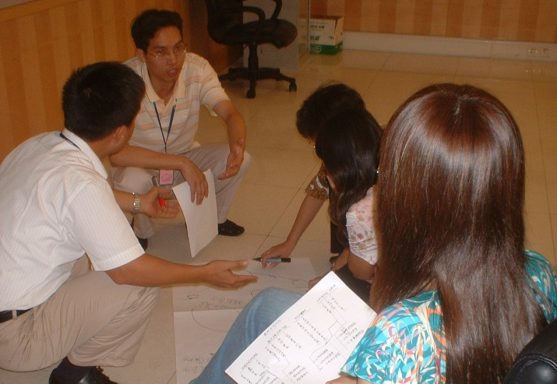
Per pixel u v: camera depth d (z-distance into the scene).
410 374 0.92
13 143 3.37
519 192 0.91
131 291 1.94
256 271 2.63
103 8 4.00
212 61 5.80
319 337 1.30
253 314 1.71
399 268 0.95
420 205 0.91
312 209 2.63
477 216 0.89
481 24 6.45
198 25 5.43
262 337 1.31
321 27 6.41
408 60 6.36
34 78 3.46
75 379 2.03
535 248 3.05
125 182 2.76
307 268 2.64
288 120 4.71
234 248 3.01
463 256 0.90
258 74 5.36
